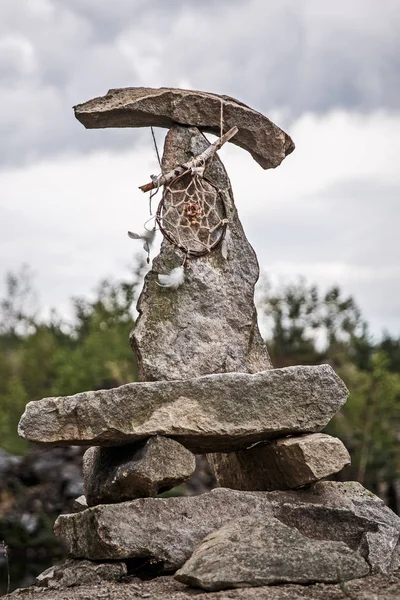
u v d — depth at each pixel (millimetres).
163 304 7770
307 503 7355
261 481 7832
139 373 7781
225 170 8227
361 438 16859
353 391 17828
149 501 6934
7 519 15062
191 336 7746
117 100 8078
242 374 7336
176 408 7168
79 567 6984
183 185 8039
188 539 6902
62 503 15844
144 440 7180
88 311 25516
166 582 6676
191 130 8172
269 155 8430
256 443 7746
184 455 7129
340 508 7316
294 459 7375
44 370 23734
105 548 6793
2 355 25625
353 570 6672
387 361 18297
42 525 14969
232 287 8000
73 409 7059
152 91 8164
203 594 6254
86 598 6418
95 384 18922
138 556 6832
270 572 6473
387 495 16078
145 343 7641
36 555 14492
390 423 18703
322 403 7477
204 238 8016
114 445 7340
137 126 8281
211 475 15531
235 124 8305
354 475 16391
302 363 20484
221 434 7223
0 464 16984
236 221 8156
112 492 7297
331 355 20641
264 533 6656
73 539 7176
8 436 18844
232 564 6449
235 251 8086
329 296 21594
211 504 7094
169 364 7621
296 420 7414
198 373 7660
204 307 7855
